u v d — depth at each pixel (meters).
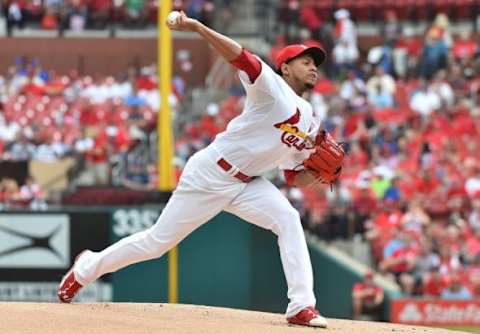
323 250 57.19
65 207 52.31
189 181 25.81
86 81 86.25
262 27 95.62
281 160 25.94
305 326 25.39
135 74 86.69
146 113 79.06
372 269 59.91
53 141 72.06
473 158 75.00
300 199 63.50
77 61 95.94
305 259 25.59
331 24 99.25
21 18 95.44
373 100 83.12
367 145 74.75
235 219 51.06
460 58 91.69
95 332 23.34
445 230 62.41
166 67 56.59
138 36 95.94
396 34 97.38
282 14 96.81
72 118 77.75
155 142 69.75
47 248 51.78
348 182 68.00
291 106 24.92
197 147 72.31
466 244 61.94
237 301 51.06
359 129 76.38
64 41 95.75
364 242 61.06
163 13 56.84
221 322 25.45
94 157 69.94
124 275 50.88
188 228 26.20
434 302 55.94
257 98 24.73
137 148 69.69
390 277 59.28
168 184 56.12
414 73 90.75
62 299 28.08
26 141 72.00
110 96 83.06
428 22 100.81
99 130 74.62
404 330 26.23
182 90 86.31
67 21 95.88
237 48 23.98
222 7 96.38
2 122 75.94
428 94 84.00
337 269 56.59
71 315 25.33
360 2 100.19
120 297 50.91
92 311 26.61
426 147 74.31
